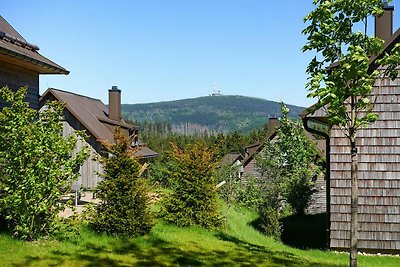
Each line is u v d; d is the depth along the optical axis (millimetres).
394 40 11141
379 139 11750
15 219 9516
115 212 10672
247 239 13258
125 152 11109
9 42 11680
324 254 11766
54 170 9242
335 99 6395
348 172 11969
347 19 6594
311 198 23953
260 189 21172
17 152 9039
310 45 6770
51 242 9367
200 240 11391
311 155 22875
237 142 57031
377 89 11766
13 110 9344
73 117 21781
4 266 7387
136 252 9375
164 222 12977
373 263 10836
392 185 11688
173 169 14805
